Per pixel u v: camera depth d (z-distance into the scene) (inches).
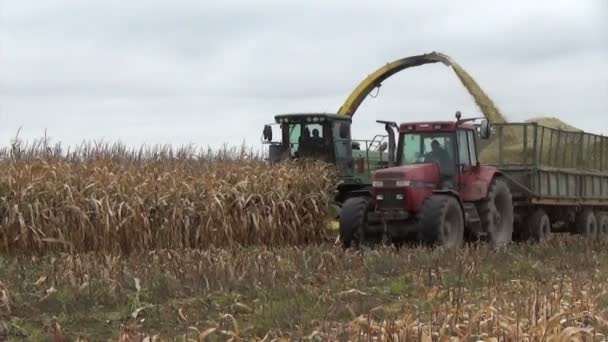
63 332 402.0
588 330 361.4
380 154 1024.2
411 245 772.0
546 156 969.5
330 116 979.3
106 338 399.5
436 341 358.0
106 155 853.8
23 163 743.1
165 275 527.2
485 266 631.2
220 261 571.2
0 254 674.8
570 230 1083.3
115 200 729.6
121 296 473.1
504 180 943.7
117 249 716.0
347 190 1002.1
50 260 615.5
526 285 526.3
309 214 909.2
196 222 792.9
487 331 371.2
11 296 462.3
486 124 814.5
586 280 553.9
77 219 702.5
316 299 479.2
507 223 880.9
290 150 996.6
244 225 835.4
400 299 490.0
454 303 446.3
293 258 634.8
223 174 871.1
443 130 826.2
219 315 434.6
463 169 828.6
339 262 612.1
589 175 1075.3
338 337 370.6
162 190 771.4
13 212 676.7
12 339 393.1
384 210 779.4
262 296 483.2
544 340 348.8
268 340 372.5
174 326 421.1
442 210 751.7
